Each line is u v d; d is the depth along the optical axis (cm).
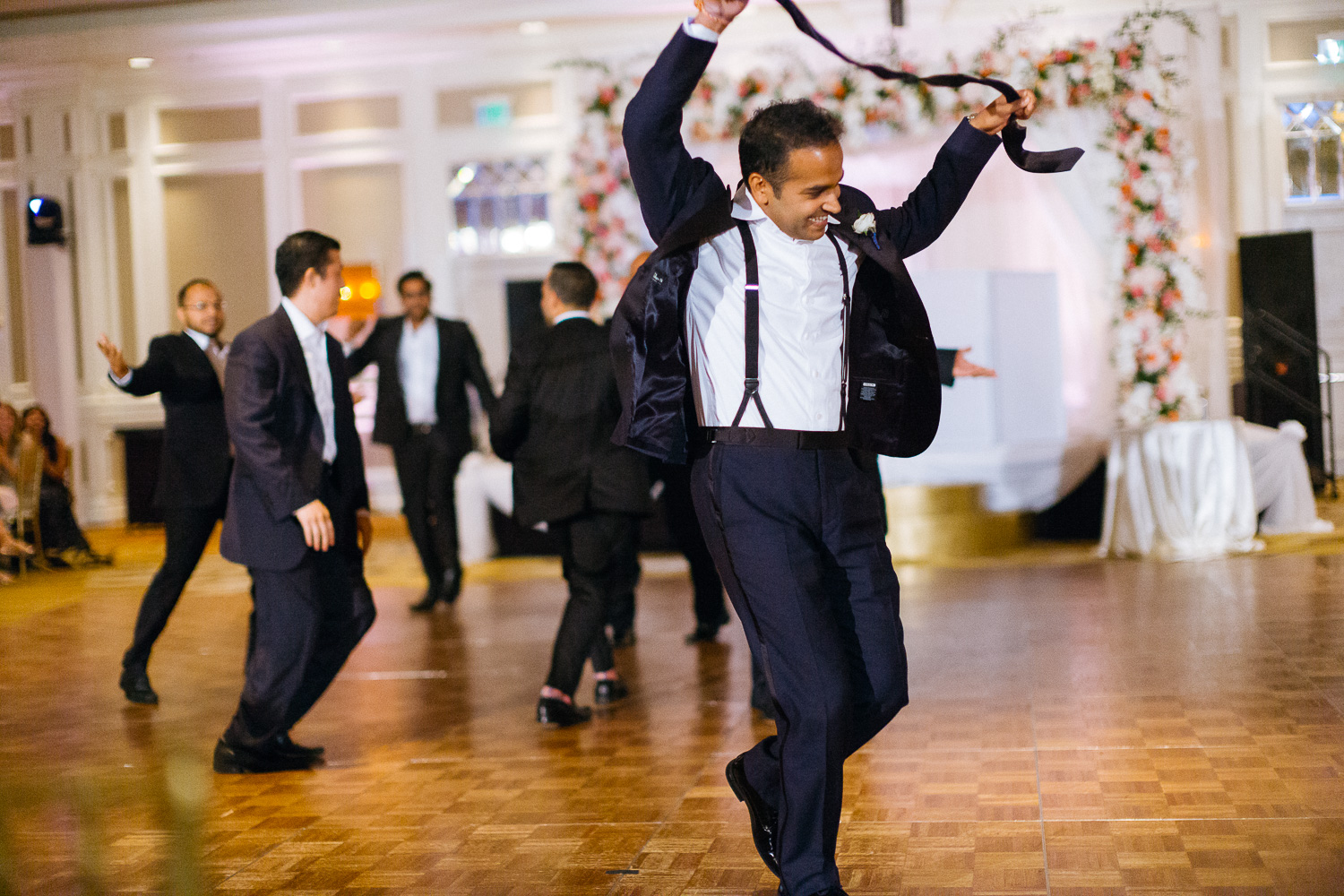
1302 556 625
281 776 327
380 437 629
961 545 706
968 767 300
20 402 1098
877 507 212
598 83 884
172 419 419
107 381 1079
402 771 326
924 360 202
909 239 213
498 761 334
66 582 742
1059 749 311
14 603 668
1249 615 479
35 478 786
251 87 1054
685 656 473
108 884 222
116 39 1012
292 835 272
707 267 201
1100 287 809
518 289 948
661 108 190
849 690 197
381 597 669
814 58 858
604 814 279
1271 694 355
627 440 203
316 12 977
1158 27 793
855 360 204
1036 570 642
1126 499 672
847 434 204
